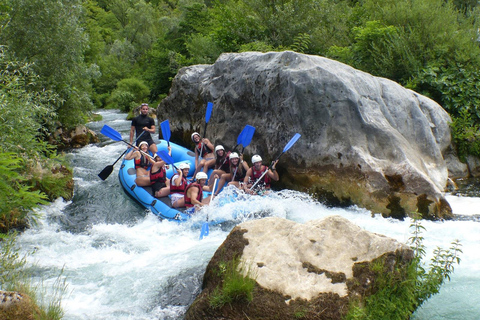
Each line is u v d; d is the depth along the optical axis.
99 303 4.12
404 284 3.65
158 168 6.90
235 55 8.63
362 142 6.49
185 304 4.02
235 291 3.58
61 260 5.08
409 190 6.04
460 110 8.55
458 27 10.23
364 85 6.91
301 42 13.87
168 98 10.85
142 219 6.39
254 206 6.25
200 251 5.12
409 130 6.97
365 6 12.75
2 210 4.87
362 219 6.04
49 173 7.11
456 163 7.66
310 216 6.16
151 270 4.72
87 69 11.80
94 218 6.46
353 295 3.57
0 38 9.01
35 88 9.73
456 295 4.02
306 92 6.75
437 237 5.23
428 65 9.33
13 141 6.21
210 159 7.98
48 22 9.61
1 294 3.32
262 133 7.68
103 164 9.46
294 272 3.80
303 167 6.94
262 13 15.14
